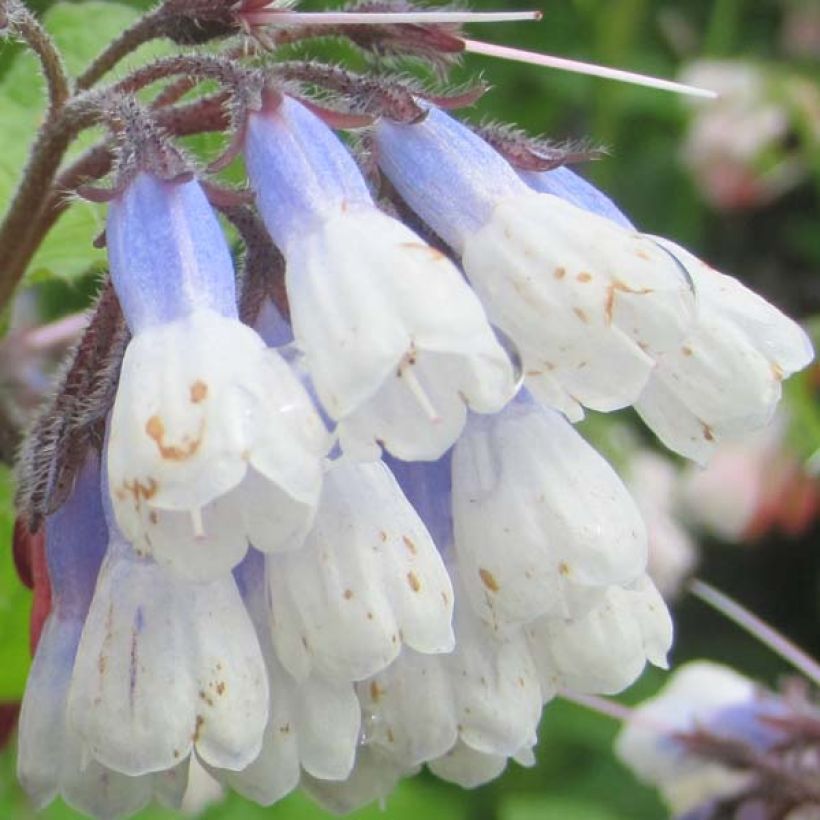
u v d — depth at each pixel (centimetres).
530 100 30
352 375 9
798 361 10
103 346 11
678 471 29
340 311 10
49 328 16
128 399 9
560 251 10
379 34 11
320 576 10
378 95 11
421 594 10
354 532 10
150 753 10
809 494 27
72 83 12
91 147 12
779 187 32
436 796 24
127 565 10
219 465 9
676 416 10
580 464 10
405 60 12
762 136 30
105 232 11
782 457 27
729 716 18
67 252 14
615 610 11
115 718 10
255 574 10
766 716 17
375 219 10
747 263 36
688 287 10
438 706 11
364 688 11
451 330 9
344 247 10
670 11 34
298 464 9
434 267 10
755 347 10
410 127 11
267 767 10
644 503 25
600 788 26
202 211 10
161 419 9
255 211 11
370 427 10
